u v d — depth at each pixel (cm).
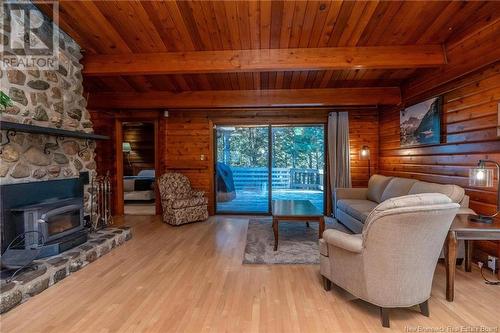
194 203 509
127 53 359
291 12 284
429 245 196
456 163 334
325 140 575
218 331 191
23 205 280
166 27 310
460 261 301
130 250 358
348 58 335
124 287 256
